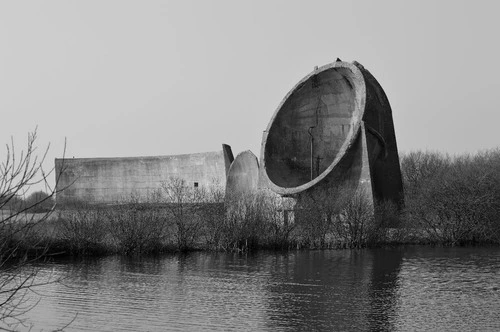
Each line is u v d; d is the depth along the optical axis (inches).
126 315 652.7
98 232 1152.8
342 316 653.9
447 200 1451.8
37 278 864.9
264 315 657.0
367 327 609.9
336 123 1668.3
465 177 1544.0
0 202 335.3
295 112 1680.6
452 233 1445.6
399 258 1129.4
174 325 613.3
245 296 754.8
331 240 1312.7
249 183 1713.8
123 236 1168.2
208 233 1237.1
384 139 1603.1
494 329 603.2
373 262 1069.8
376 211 1370.6
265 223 1266.0
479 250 1300.4
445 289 805.9
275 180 1614.2
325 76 1627.7
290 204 1355.8
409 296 756.6
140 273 930.1
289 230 1278.3
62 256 1121.4
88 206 1401.3
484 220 1459.2
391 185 1608.0
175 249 1210.0
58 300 722.2
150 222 1198.3
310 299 738.2
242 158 1733.5
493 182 1517.0
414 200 1549.0
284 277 895.7
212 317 647.1
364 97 1540.4
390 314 662.5
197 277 891.4
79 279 868.0
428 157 2920.8
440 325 617.6
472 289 805.9
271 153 1653.5
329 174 1505.9
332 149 1670.8
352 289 805.2
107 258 1109.1
